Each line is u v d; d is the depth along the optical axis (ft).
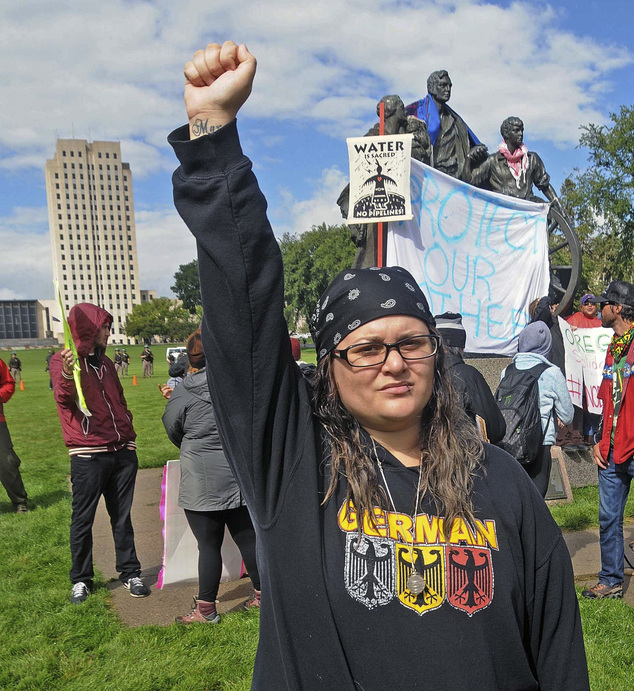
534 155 25.84
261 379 4.18
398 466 4.33
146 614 13.87
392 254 22.72
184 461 12.57
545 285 25.12
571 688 4.36
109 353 264.31
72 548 14.48
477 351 24.38
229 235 3.99
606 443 13.23
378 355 4.22
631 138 77.61
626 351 12.87
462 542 4.10
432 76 24.53
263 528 4.18
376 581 3.96
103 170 537.24
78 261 530.27
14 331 495.82
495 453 4.66
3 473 21.70
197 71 4.08
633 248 80.79
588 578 14.78
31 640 12.62
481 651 3.90
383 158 20.67
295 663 3.91
